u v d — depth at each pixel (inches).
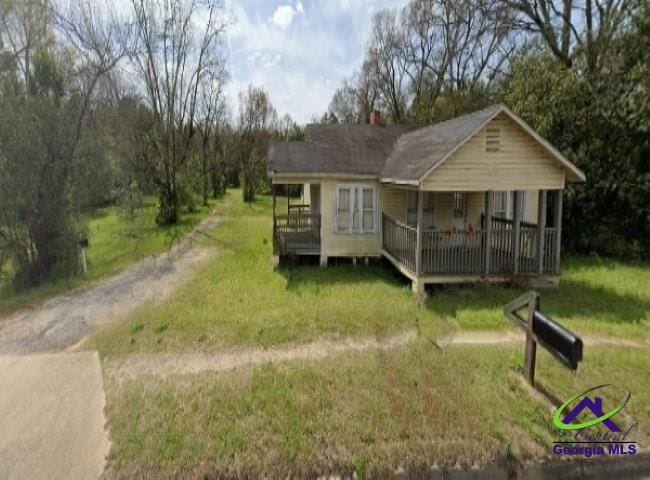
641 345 234.8
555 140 531.5
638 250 493.4
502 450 142.3
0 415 175.2
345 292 358.9
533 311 180.2
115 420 166.6
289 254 465.4
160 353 232.4
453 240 383.6
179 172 956.0
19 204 431.2
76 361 229.9
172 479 133.8
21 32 495.2
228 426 157.8
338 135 560.7
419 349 227.8
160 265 480.7
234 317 287.0
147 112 835.4
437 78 1205.1
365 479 132.6
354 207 468.1
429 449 142.9
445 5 1047.6
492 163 341.4
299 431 153.5
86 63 550.6
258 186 1502.2
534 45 738.2
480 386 183.3
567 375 191.9
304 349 232.4
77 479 135.0
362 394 178.2
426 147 401.4
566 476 135.1
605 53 550.0
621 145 497.0
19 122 421.4
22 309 337.7
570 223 533.3
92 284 409.7
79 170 479.5
